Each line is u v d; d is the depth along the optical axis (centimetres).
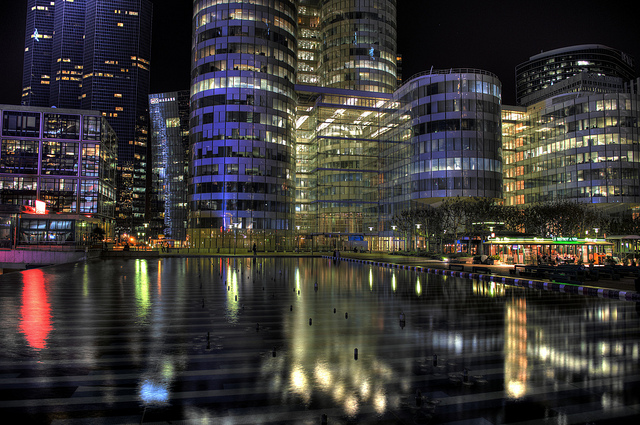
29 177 9950
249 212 8981
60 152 10144
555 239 4675
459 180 7056
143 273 3431
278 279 2986
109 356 1039
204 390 812
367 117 9975
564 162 9131
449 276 3338
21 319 1498
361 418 691
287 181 9575
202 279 2955
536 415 710
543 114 9794
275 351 1059
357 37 11206
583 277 2709
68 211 10012
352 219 9731
